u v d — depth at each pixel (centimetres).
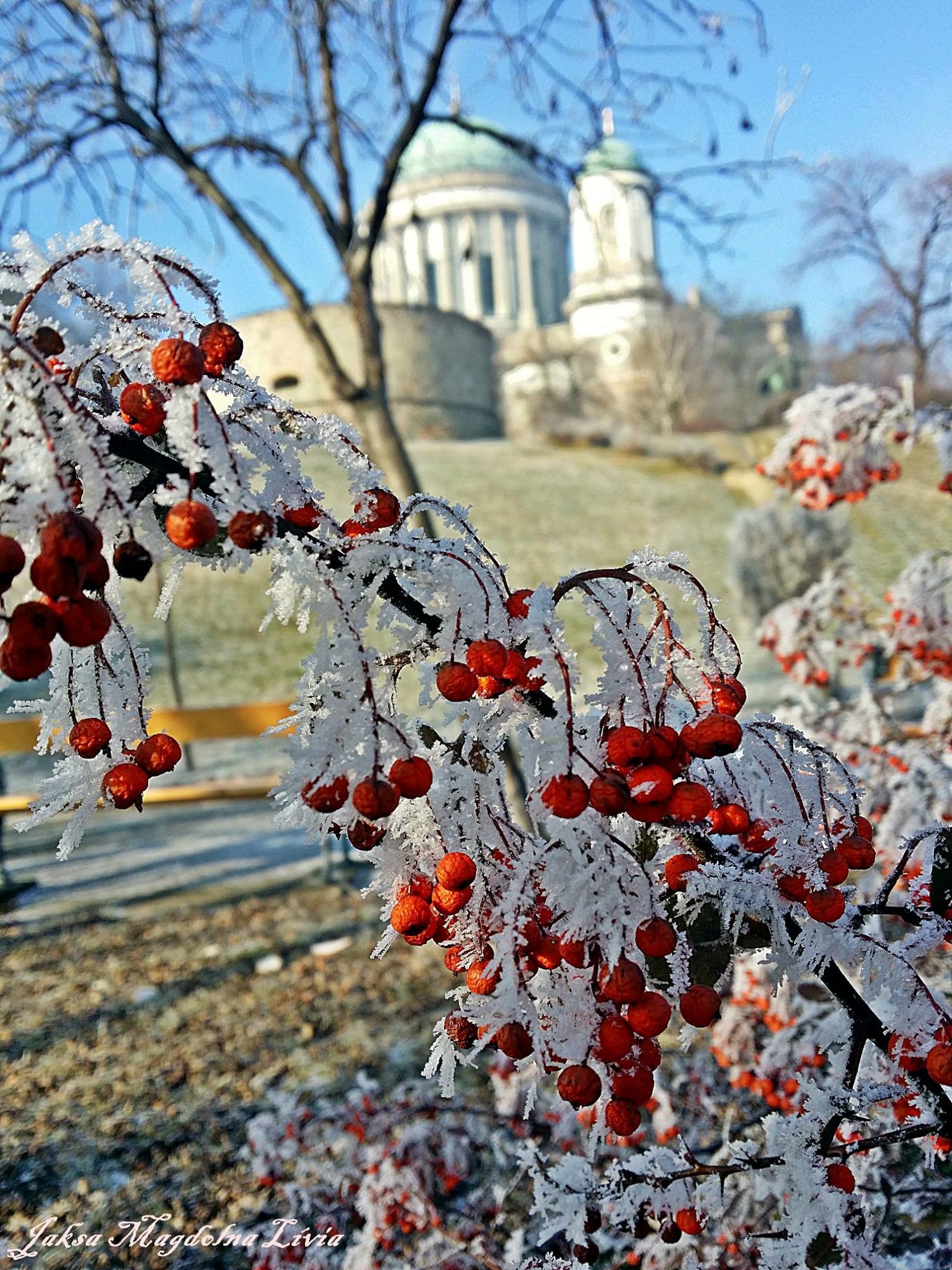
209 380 87
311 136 471
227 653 1434
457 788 99
